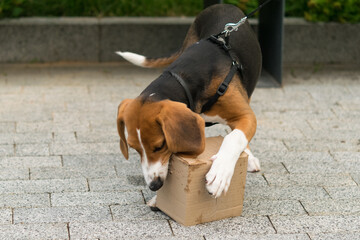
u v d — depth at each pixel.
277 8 9.69
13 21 10.15
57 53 10.43
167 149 5.17
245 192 6.36
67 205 5.96
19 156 7.06
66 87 9.47
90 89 9.44
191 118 4.99
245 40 6.29
